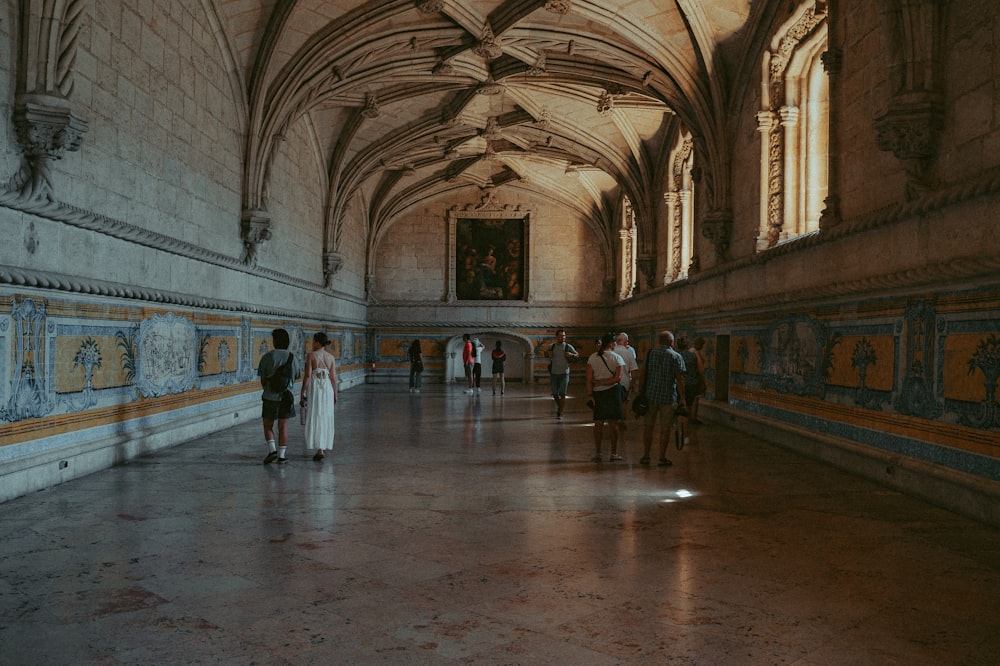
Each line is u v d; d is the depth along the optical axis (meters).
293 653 3.45
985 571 4.80
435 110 19.39
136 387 9.23
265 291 14.73
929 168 7.10
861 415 8.31
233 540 5.40
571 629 3.77
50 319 7.34
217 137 12.05
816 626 3.84
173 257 10.28
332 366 9.34
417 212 27.81
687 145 17.89
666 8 12.55
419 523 5.99
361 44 13.70
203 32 11.37
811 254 9.82
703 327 15.40
